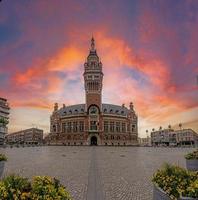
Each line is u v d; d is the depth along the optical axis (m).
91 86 163.00
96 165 25.89
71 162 29.52
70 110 169.62
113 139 162.12
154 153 54.38
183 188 7.57
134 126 174.62
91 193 12.54
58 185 7.36
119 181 15.87
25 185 7.07
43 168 22.80
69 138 162.75
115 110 169.12
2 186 6.79
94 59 166.00
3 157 16.12
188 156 18.88
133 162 29.59
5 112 144.62
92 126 158.62
